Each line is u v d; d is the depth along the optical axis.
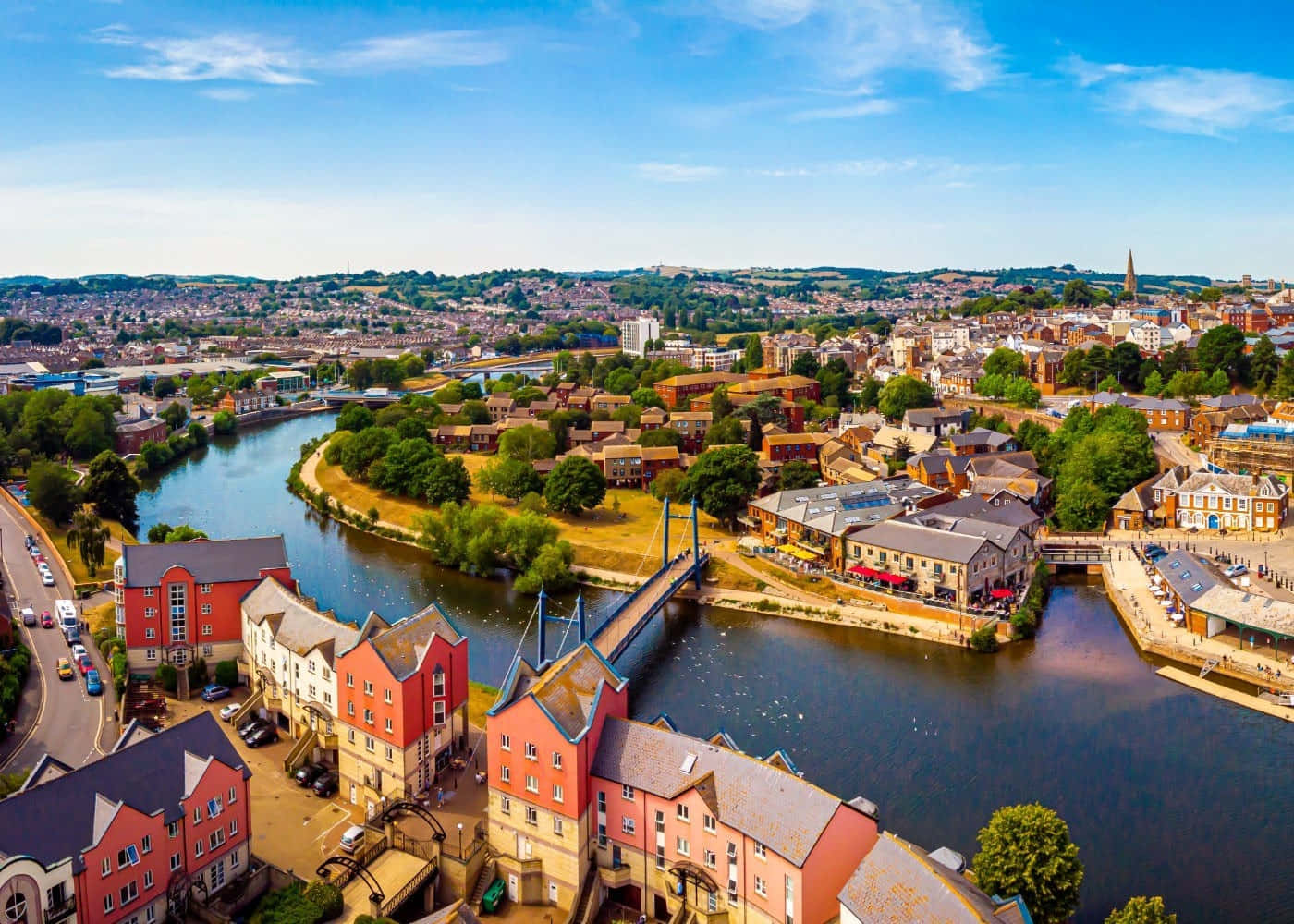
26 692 145.12
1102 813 119.44
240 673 153.00
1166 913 101.56
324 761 129.75
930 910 78.50
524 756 105.19
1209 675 159.50
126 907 92.69
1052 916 92.19
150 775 98.38
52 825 89.25
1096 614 190.38
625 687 113.81
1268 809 119.69
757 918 92.75
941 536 197.00
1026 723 143.50
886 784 127.19
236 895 101.38
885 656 172.00
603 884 104.00
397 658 118.94
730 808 94.88
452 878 105.19
